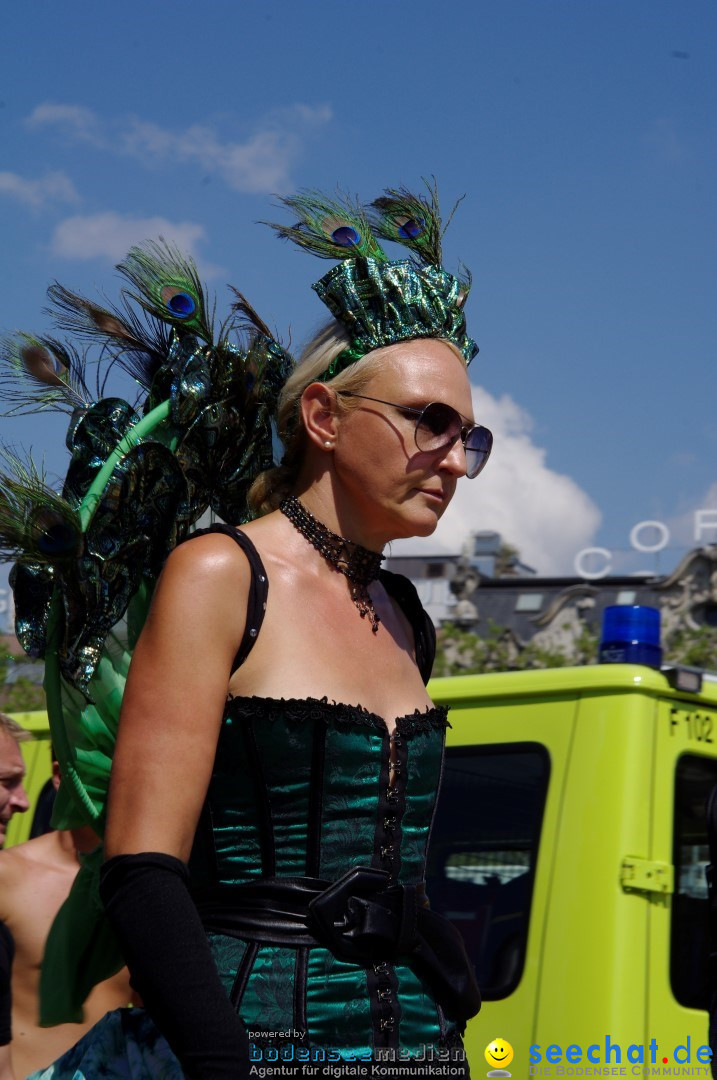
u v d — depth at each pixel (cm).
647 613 341
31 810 449
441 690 366
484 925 328
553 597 2741
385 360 182
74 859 313
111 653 190
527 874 325
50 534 180
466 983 176
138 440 194
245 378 205
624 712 325
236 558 167
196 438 203
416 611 202
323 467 185
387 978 164
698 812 331
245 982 158
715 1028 243
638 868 310
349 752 165
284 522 183
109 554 185
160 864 151
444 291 190
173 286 205
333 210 203
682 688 333
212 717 160
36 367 205
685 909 318
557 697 340
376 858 167
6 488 180
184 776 156
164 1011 145
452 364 186
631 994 300
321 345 188
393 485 179
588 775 324
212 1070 143
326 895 161
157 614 163
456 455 181
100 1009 280
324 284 187
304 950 160
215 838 165
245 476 208
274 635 168
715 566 2558
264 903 161
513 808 336
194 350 201
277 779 163
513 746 344
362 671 175
